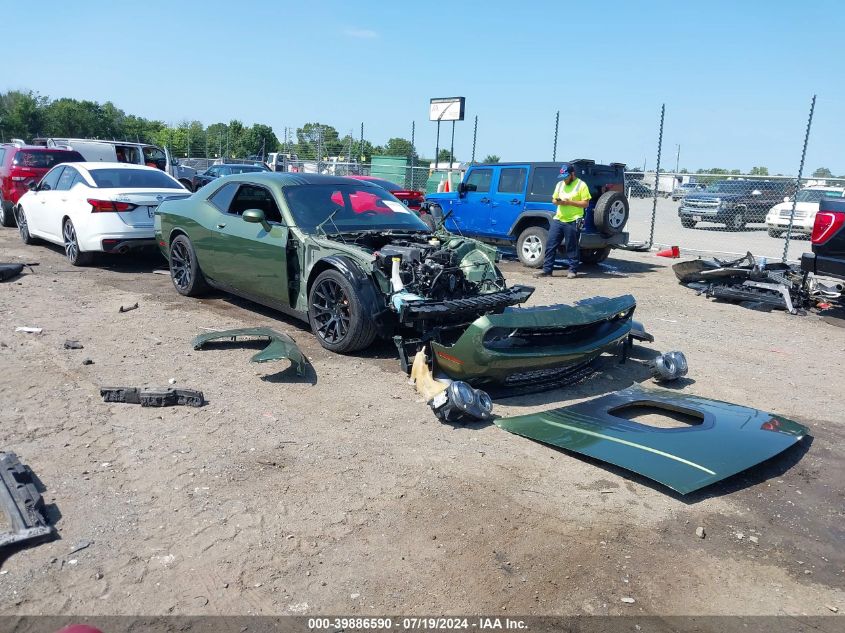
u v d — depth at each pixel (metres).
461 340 4.76
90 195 9.16
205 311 7.27
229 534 3.16
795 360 6.54
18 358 5.45
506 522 3.37
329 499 3.51
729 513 3.56
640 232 19.47
